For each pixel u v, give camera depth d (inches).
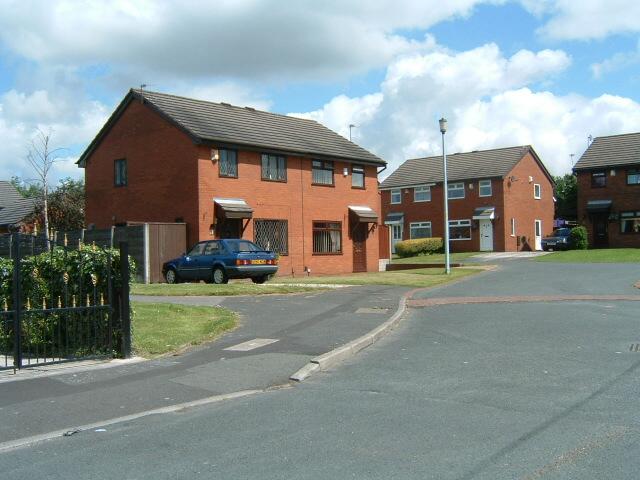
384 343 444.5
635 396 285.6
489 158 1905.8
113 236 965.8
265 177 1098.1
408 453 218.5
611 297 679.7
